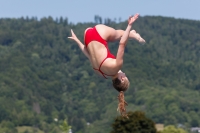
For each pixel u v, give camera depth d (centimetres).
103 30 2306
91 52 2295
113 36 2323
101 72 2289
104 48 2284
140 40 2405
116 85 2297
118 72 2289
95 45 2286
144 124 8312
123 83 2286
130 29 2233
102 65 2267
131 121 8256
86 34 2312
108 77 2302
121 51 2227
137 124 8238
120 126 8250
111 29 2323
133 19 2233
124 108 2284
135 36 2408
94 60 2288
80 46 2402
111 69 2253
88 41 2300
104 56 2270
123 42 2225
